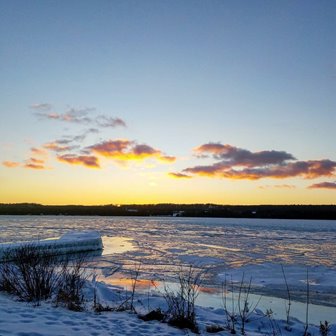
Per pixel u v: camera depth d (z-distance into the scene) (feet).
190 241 131.23
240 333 24.93
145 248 105.50
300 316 36.37
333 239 142.10
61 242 87.66
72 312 25.50
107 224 316.81
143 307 30.58
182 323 24.48
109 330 21.33
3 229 214.28
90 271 59.11
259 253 92.84
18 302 27.43
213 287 49.83
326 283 54.54
